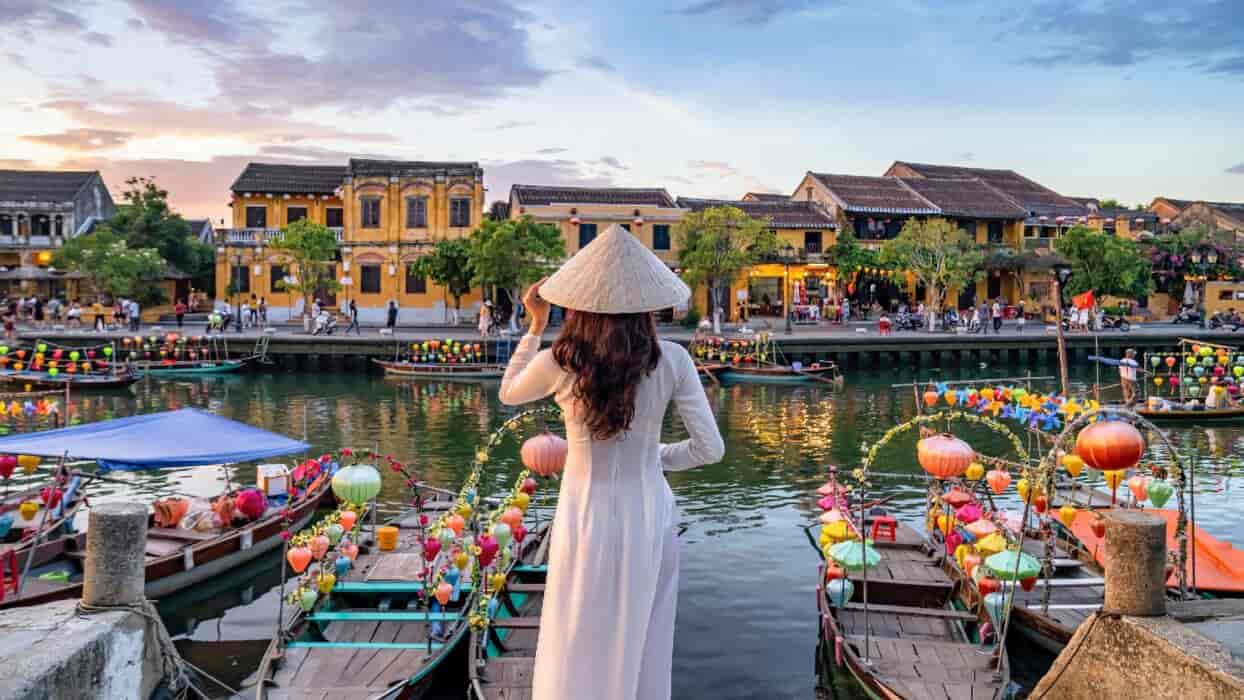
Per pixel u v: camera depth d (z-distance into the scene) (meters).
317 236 38.25
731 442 21.17
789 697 8.68
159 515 12.30
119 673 4.64
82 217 51.41
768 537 13.55
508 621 8.91
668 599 3.34
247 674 9.20
